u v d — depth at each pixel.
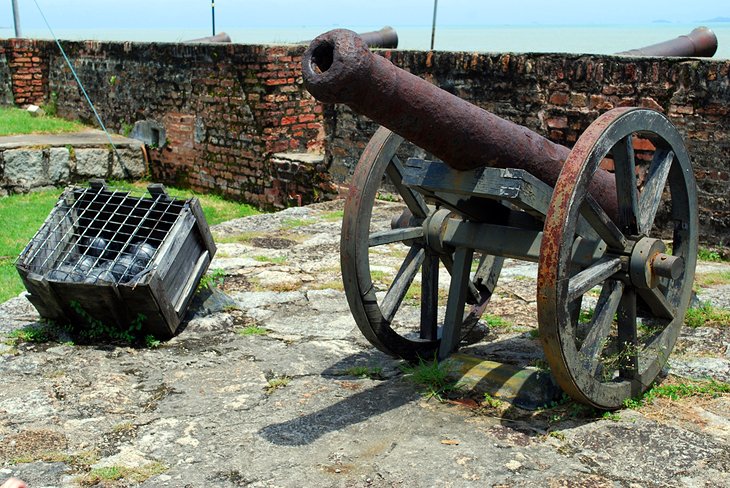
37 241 5.27
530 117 8.41
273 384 4.33
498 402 3.97
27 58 16.28
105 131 14.42
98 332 5.16
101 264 5.28
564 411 3.88
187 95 12.65
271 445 3.60
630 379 3.98
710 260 7.34
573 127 8.11
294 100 11.50
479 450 3.48
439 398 4.04
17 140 13.10
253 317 5.57
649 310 4.29
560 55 8.06
